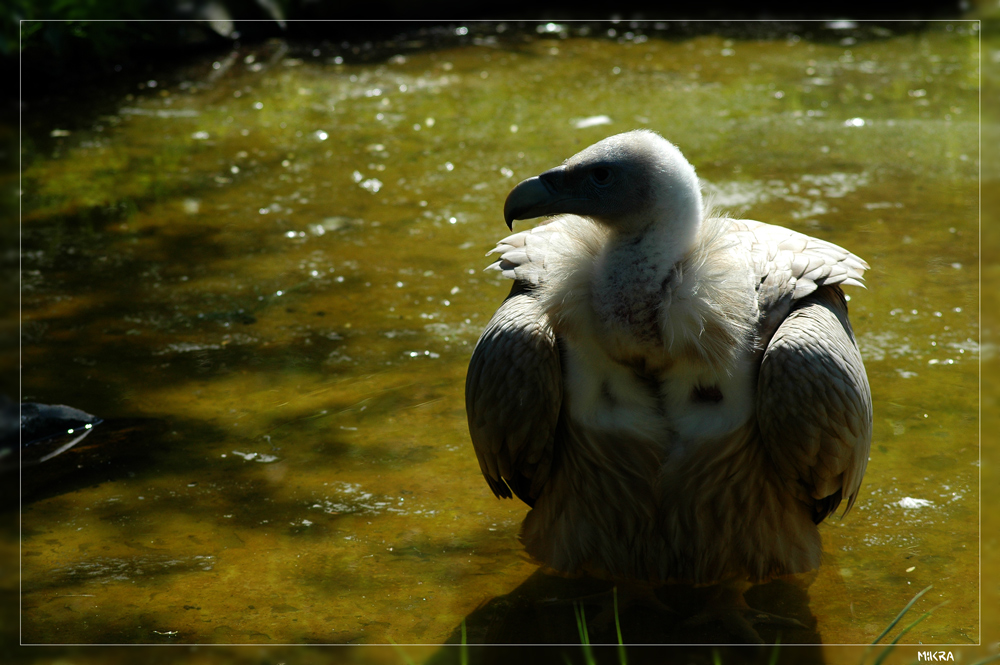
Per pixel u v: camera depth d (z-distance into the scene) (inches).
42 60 523.2
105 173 405.1
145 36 563.2
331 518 199.3
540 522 187.6
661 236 159.2
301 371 254.5
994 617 165.5
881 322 266.4
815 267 177.6
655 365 164.1
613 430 170.2
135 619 171.3
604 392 171.2
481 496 206.5
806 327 164.2
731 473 170.7
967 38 589.3
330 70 547.2
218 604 175.0
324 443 224.5
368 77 531.8
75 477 213.6
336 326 277.4
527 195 165.9
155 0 576.1
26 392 244.7
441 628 168.6
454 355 260.4
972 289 282.7
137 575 183.0
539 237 192.5
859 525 191.2
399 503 203.9
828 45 581.6
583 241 165.3
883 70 522.9
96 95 513.3
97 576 182.9
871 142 409.1
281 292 298.5
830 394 160.1
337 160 410.0
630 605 174.6
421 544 191.6
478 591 178.4
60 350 268.2
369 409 237.0
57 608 174.2
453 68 545.0
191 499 205.8
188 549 190.4
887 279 289.3
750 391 167.3
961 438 215.8
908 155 393.1
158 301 296.0
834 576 178.5
